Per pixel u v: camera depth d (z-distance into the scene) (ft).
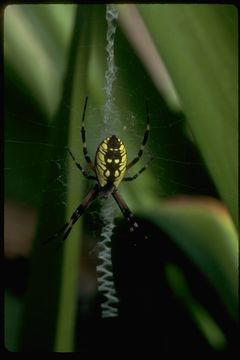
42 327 1.30
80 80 1.28
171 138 1.52
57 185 1.46
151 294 1.54
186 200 1.41
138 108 1.52
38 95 1.43
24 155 1.48
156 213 1.43
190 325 1.51
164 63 1.28
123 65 1.48
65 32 1.37
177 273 1.54
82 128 1.52
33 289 1.30
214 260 1.40
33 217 1.47
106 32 1.47
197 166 1.51
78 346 1.51
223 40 1.26
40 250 1.30
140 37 1.38
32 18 1.38
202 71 1.27
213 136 1.28
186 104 1.28
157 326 1.52
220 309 1.50
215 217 1.39
